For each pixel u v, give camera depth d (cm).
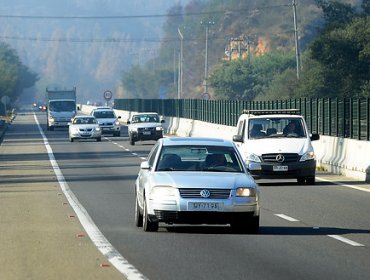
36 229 3884
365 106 7612
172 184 3712
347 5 19100
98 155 10075
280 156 6197
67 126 18712
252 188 3731
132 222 4159
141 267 2883
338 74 16338
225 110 14250
